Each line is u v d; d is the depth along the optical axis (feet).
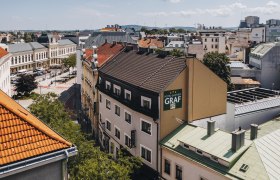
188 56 128.88
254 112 158.51
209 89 134.21
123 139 149.89
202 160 103.04
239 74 329.72
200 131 116.57
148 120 126.82
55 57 631.97
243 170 91.97
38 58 575.79
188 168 108.88
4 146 51.19
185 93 127.44
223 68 304.71
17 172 50.39
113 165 85.76
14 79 439.63
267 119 164.55
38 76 485.97
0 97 61.82
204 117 134.92
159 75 132.16
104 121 174.50
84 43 354.54
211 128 110.83
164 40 566.36
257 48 359.87
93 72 189.98
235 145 97.91
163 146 118.83
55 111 141.38
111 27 541.75
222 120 142.31
